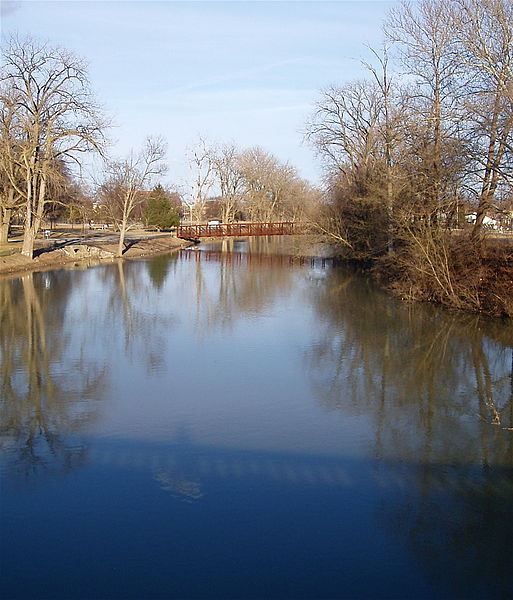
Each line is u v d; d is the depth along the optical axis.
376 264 32.91
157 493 8.16
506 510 7.81
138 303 24.09
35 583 6.38
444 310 21.45
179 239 61.53
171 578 6.46
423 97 24.94
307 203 58.34
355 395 12.33
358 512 7.74
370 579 6.48
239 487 8.34
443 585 6.37
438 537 7.20
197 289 28.78
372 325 19.30
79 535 7.21
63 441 9.91
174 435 10.18
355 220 36.22
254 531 7.28
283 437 10.13
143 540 7.11
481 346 16.27
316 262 43.44
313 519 7.56
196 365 14.51
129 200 48.69
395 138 25.70
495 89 19.62
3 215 42.88
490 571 6.63
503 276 20.12
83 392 12.42
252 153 83.12
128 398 12.06
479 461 9.25
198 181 82.12
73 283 29.95
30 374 13.69
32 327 18.86
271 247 60.53
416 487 8.39
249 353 15.70
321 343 16.80
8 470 8.83
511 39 19.38
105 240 53.56
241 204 83.12
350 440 10.04
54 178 34.09
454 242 22.17
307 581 6.42
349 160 38.56
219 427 10.55
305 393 12.45
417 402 11.96
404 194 25.06
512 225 21.31
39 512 7.69
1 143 32.25
